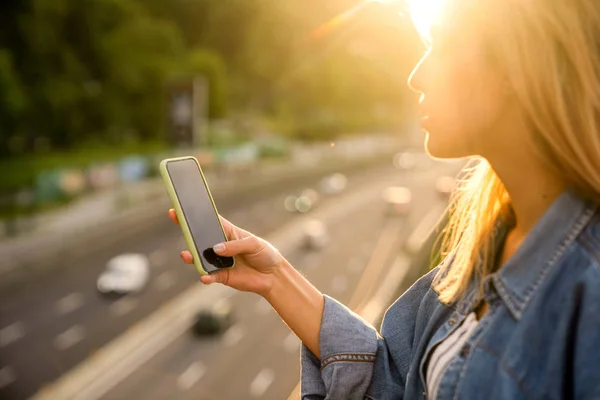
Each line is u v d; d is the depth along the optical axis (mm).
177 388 26844
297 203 60375
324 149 96000
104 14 69688
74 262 37250
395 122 122688
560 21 1021
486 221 1335
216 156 63906
